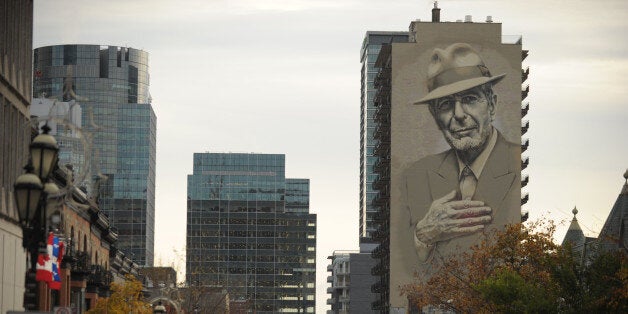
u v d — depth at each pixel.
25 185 25.94
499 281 83.56
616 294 70.19
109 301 100.00
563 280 79.44
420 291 121.50
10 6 51.66
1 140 50.41
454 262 112.94
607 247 94.88
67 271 85.31
